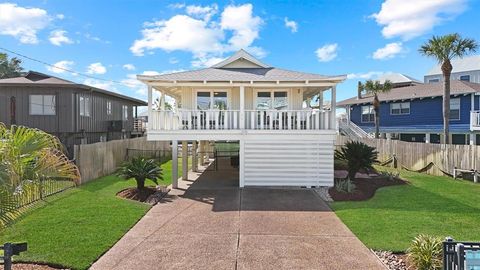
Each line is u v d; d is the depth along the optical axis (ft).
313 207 32.99
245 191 40.83
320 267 19.10
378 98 98.99
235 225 27.02
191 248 21.93
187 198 37.27
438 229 25.54
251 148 43.27
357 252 21.26
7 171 12.71
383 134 101.35
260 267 19.06
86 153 46.52
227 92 49.49
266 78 43.37
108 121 82.79
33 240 22.59
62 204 32.55
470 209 31.86
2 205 13.33
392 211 31.14
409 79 134.92
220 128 44.09
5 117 63.52
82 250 21.06
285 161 43.14
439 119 83.82
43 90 63.87
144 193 38.04
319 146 42.86
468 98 78.69
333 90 43.24
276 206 33.40
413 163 61.16
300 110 43.50
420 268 18.37
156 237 24.09
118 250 21.54
